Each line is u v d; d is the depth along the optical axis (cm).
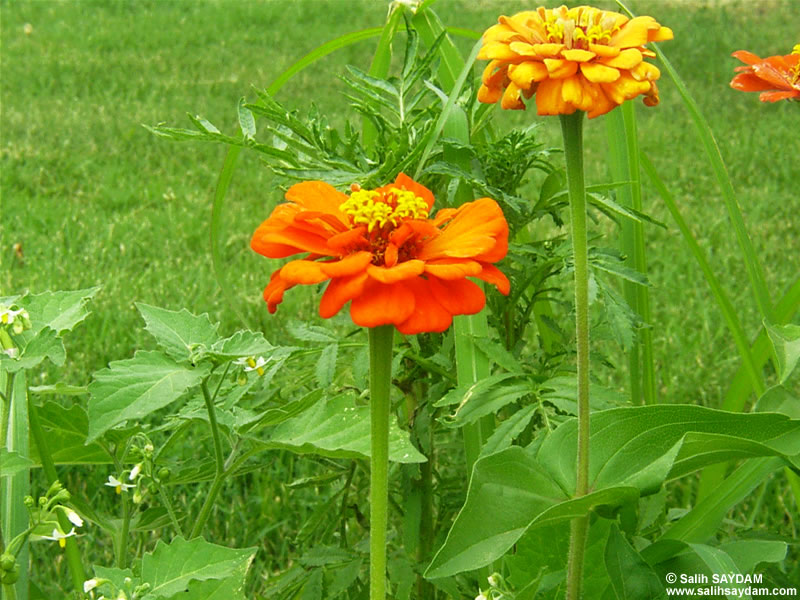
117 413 42
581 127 39
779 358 48
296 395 60
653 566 46
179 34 248
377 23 255
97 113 178
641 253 58
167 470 48
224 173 59
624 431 44
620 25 40
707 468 59
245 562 44
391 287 36
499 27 40
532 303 57
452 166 51
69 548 50
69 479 73
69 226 122
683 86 55
